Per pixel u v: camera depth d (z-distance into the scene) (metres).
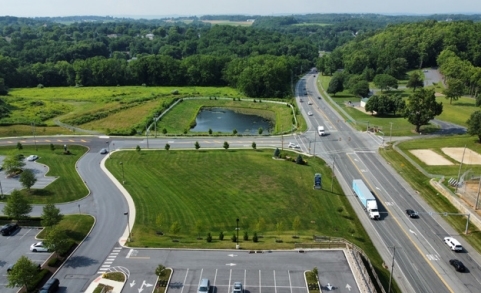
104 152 151.38
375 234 95.81
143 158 145.75
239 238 91.81
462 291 76.12
